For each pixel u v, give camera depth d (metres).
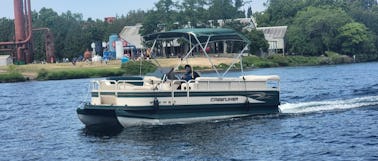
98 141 22.50
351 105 31.06
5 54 122.75
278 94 27.84
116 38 121.69
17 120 31.31
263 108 27.45
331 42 129.38
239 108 26.67
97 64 97.56
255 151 19.47
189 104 25.42
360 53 132.50
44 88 61.47
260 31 116.00
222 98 26.17
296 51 129.00
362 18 151.88
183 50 73.12
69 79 82.00
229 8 127.00
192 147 20.48
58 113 33.97
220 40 28.81
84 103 28.97
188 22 117.75
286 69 92.75
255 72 82.38
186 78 26.58
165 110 24.94
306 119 26.08
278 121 25.66
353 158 17.89
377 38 138.25
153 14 118.44
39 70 88.56
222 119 26.20
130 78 26.55
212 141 21.44
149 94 24.61
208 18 121.88
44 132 26.03
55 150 21.31
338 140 20.89
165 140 21.94
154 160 18.75
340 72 74.00
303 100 35.28
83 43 128.75
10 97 49.88
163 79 25.70
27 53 113.69
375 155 18.14
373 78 56.88
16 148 22.19
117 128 24.97
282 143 20.72
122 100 24.78
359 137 21.28
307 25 129.75
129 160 18.94
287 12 155.50
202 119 25.75
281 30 130.88
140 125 24.84
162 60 71.62
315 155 18.52
